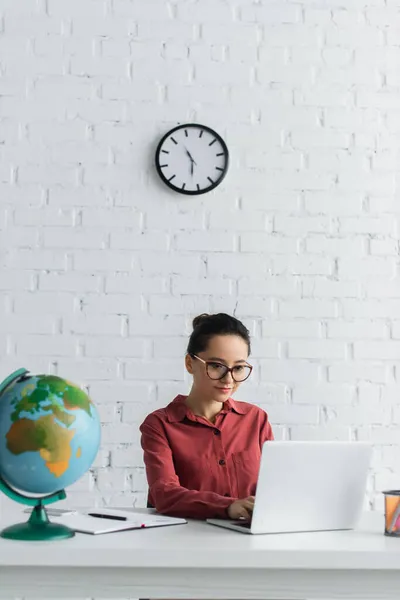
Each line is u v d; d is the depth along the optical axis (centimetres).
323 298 293
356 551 143
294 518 164
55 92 292
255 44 297
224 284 291
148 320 288
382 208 297
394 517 162
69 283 287
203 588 143
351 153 298
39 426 149
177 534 158
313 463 163
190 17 296
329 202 296
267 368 289
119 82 294
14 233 287
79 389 158
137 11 296
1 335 284
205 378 205
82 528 159
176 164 292
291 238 294
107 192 291
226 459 212
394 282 296
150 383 286
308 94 298
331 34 298
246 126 296
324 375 291
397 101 299
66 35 293
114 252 289
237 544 147
